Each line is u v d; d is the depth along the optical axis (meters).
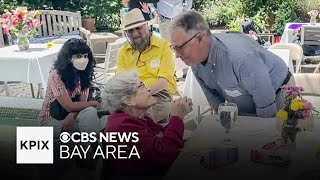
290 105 2.16
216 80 2.57
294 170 1.93
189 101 2.27
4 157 2.93
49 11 7.96
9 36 6.60
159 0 5.96
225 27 9.80
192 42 2.42
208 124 2.57
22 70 4.70
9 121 3.66
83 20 9.66
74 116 3.09
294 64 5.45
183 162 2.08
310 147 2.14
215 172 1.96
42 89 5.27
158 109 3.49
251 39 2.60
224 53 2.42
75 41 3.18
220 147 2.20
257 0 9.62
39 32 7.77
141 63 3.67
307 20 9.43
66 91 3.13
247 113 2.62
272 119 2.50
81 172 2.65
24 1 9.98
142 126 2.11
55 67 3.18
